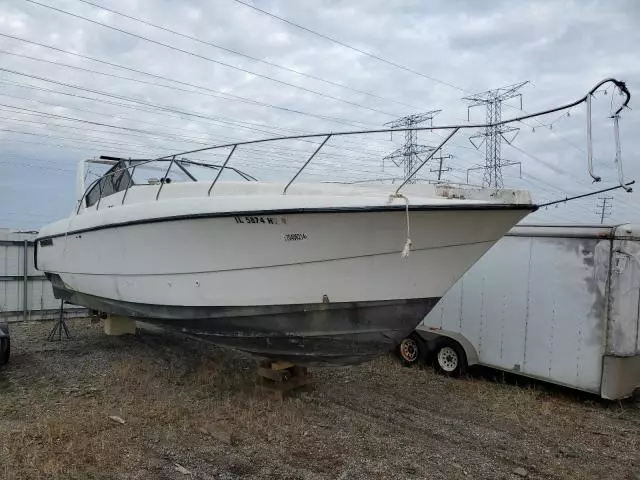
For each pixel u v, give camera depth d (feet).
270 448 12.49
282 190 14.49
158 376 18.48
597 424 15.80
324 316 13.73
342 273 13.17
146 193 17.30
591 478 11.98
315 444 12.89
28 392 16.40
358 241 12.71
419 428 14.56
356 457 12.25
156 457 11.68
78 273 20.77
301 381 16.60
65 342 24.70
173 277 15.69
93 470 10.80
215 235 14.19
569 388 19.27
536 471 12.18
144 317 17.72
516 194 13.14
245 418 14.14
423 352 21.49
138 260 16.78
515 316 19.33
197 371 18.94
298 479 10.96
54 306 33.71
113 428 13.19
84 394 16.16
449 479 11.40
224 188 15.10
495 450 13.30
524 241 19.25
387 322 13.56
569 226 18.10
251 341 15.02
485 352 20.11
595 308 17.22
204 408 15.02
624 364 16.94
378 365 21.74
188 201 14.78
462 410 16.44
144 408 14.71
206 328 15.69
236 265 14.12
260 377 16.57
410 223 12.19
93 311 26.08
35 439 12.25
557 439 14.35
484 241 12.85
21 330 28.45
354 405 16.30
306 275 13.43
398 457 12.41
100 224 18.17
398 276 13.07
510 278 19.56
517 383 19.89
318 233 12.80
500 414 16.19
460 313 20.97
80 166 23.77
